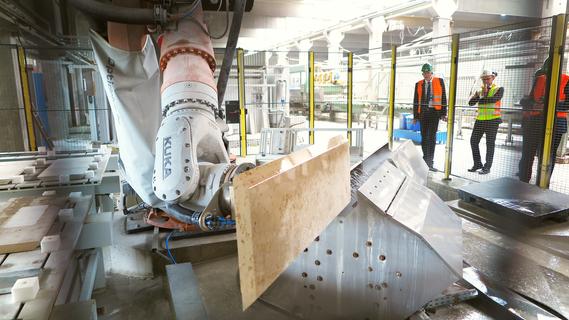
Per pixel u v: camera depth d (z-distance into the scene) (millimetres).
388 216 1612
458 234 1895
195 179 2078
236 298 2490
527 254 2746
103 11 2320
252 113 8984
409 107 10500
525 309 2041
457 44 4879
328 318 1800
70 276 1804
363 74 12180
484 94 4977
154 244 2930
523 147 4371
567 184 4914
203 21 2592
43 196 1950
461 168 5969
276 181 797
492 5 8258
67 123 7910
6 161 2762
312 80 7078
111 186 2611
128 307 2443
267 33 11133
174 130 2137
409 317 1834
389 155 2387
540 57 4336
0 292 1083
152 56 2662
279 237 813
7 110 6039
